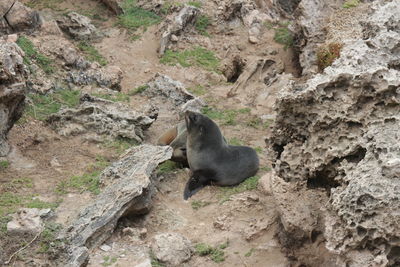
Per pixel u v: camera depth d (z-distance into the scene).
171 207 30.55
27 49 42.75
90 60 47.75
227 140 38.09
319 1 52.66
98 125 36.16
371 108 22.67
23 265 24.38
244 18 56.62
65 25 50.22
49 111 38.19
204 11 56.34
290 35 55.06
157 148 32.16
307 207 25.25
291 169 25.55
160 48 50.56
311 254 25.00
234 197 30.89
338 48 44.50
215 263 26.44
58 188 30.38
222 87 46.94
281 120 25.47
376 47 26.19
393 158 20.12
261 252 26.89
